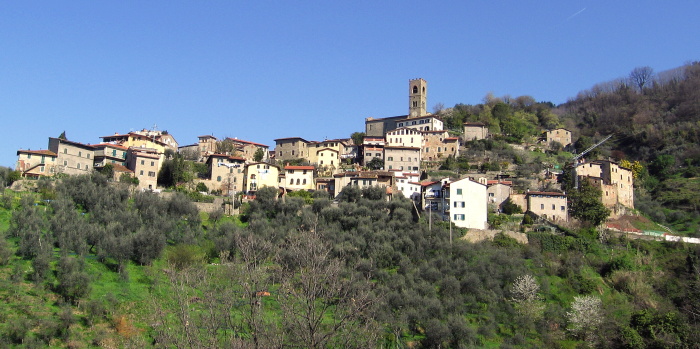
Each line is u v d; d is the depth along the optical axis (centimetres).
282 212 12300
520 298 9962
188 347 4662
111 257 9569
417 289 9531
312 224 11488
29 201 11038
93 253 9750
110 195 11881
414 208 13175
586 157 19275
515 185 15650
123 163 15300
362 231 11300
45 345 7200
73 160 14175
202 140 19900
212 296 5056
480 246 11394
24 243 9056
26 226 9588
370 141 19275
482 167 17575
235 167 15188
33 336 7250
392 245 10894
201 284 5819
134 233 10256
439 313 9025
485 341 8956
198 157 18350
